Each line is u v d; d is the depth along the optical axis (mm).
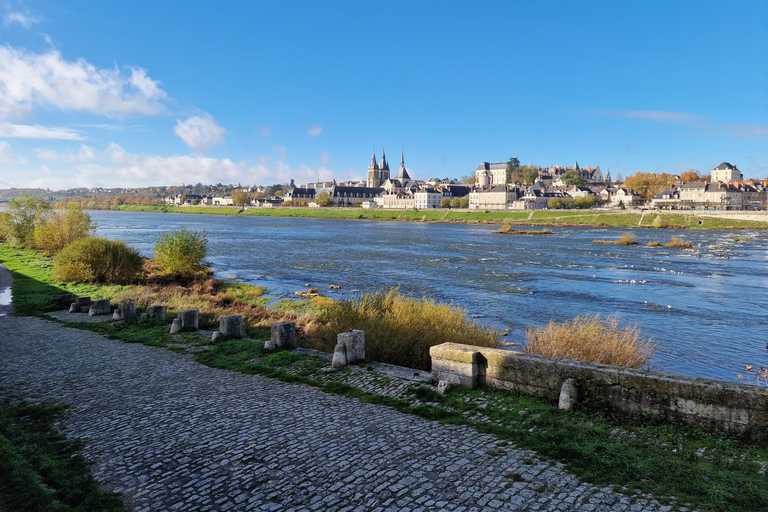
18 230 59156
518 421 8883
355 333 13641
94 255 36906
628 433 8188
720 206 159000
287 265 57375
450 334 16562
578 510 6023
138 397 11453
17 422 9969
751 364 23188
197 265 45312
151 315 21922
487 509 6137
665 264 58531
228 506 6547
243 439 8734
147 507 6613
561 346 14625
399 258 64562
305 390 11586
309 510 6359
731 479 6418
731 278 48156
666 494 6273
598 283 45344
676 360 23656
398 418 9453
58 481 7277
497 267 56000
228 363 14344
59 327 21078
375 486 6859
